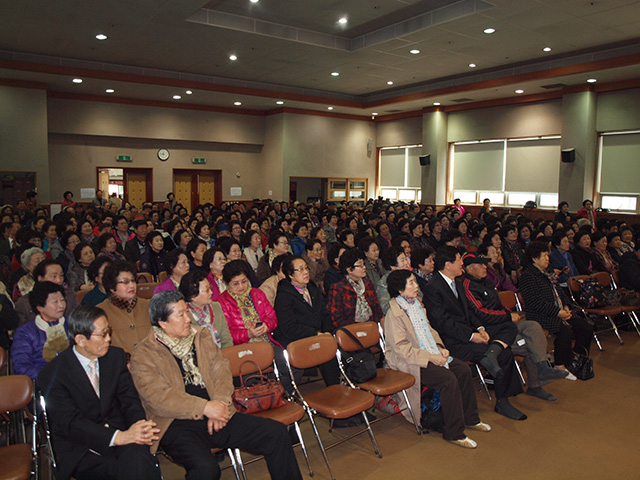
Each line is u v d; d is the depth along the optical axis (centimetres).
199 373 273
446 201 1593
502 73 1198
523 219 951
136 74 1174
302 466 312
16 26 870
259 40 947
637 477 298
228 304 357
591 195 1228
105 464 241
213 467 240
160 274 519
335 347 349
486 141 1479
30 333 302
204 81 1275
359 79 1326
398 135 1717
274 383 295
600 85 1174
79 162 1371
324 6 830
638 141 1162
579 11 784
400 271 371
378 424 372
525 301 463
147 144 1478
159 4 757
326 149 1675
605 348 540
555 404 403
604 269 629
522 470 305
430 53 1044
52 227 655
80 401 246
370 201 1559
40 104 1164
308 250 565
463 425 339
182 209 1067
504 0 739
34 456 245
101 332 243
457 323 386
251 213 977
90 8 777
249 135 1636
